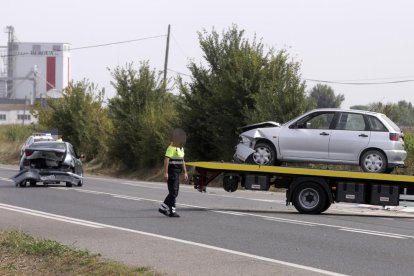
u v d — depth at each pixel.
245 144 25.05
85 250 14.20
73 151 35.44
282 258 14.12
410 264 13.65
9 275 12.37
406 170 32.34
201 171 25.05
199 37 47.97
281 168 23.73
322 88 103.25
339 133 23.78
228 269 12.75
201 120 46.47
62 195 28.77
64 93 68.69
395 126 24.03
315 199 23.33
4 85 183.38
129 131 55.41
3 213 21.80
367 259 14.16
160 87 58.12
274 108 40.16
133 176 53.91
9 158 73.94
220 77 45.78
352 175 22.92
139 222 19.78
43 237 16.59
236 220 20.75
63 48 183.38
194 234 17.45
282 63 42.66
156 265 13.11
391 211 25.61
